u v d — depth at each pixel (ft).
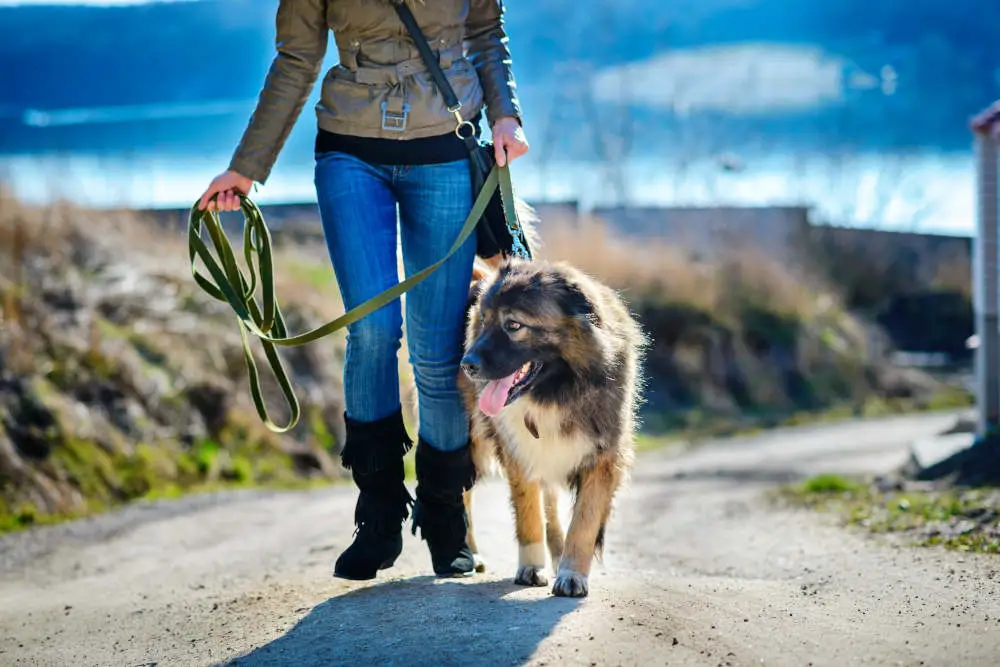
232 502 36.11
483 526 25.96
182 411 41.93
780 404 80.43
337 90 14.44
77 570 25.11
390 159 14.58
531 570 15.98
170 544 28.30
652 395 76.38
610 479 15.53
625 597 14.38
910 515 25.72
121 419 39.37
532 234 17.06
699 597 14.60
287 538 27.35
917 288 118.11
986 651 11.64
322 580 18.35
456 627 12.87
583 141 128.57
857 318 104.68
